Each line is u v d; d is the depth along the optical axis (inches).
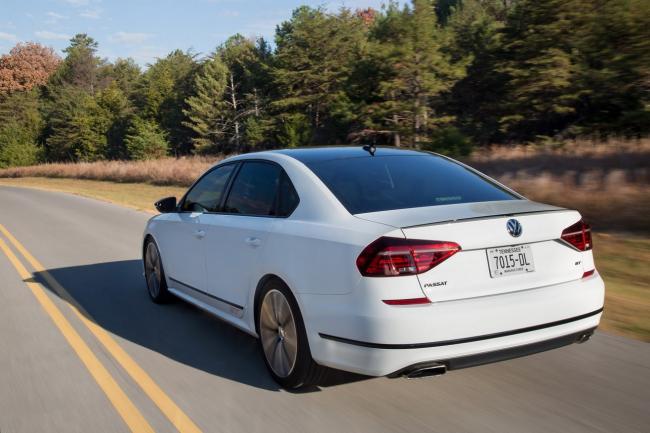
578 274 151.4
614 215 399.9
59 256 421.7
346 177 166.7
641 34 1110.4
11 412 158.6
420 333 131.6
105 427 146.8
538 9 1283.2
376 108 1425.9
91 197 1021.8
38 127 3850.9
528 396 153.8
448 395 155.9
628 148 654.5
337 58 1950.1
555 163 641.6
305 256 152.3
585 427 136.9
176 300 268.2
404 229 136.3
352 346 139.2
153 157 2588.6
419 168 176.7
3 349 212.5
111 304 270.5
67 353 203.9
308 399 157.4
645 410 144.4
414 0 1400.1
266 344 171.3
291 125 1899.6
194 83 2741.1
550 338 142.8
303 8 1982.0
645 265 298.8
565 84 1185.4
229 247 189.0
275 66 2091.5
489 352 136.6
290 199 169.8
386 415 146.3
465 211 146.0
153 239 259.9
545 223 147.1
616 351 183.5
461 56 1525.6
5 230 608.7
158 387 170.4
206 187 221.6
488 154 848.3
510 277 141.7
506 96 1407.5
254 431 141.3
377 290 134.5
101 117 3275.1
